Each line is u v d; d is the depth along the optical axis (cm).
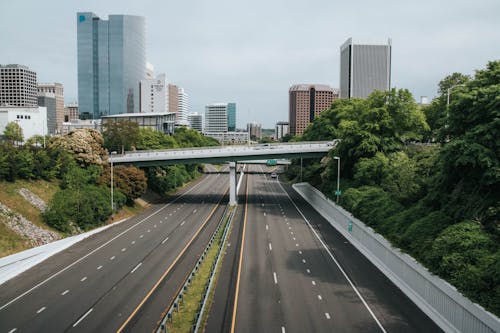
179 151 8662
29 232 5119
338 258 4769
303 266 4425
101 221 6612
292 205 8781
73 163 7300
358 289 3756
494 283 2761
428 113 8938
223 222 6756
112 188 6969
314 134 11875
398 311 3284
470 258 3134
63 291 3659
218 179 14175
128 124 9981
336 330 2930
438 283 3161
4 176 5972
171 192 10725
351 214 5853
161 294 3562
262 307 3303
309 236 5875
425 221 4000
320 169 9825
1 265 3978
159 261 4575
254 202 9169
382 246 4453
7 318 3105
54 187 6694
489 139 3750
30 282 3919
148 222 6900
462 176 4131
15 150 6431
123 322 3020
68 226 5738
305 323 3030
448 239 3378
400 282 3850
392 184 5525
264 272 4188
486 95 3812
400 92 7450
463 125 4181
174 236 5825
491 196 3788
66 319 3075
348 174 7919
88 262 4575
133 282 3878
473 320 2719
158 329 2728
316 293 3634
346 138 7431
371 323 3056
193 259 4641
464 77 8875
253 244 5350
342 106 10988
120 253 4938
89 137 7881
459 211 3884
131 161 8594
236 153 8638
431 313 3200
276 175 14800
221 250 4916
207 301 3400
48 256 4794
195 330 2770
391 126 7231
